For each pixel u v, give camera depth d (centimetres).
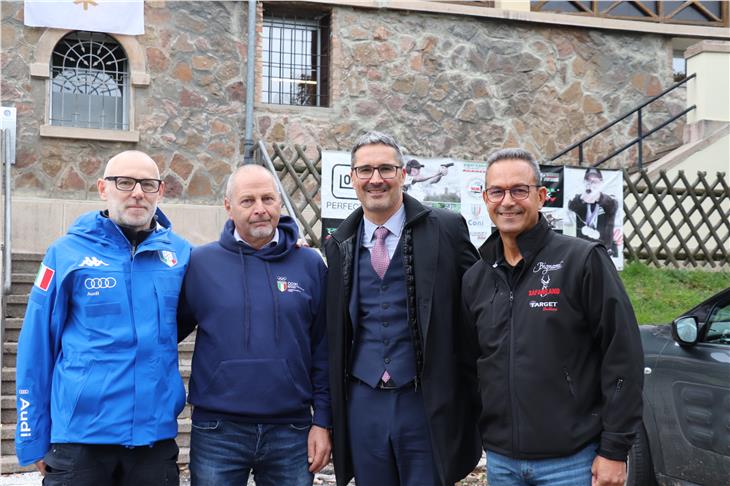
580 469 300
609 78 1126
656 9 1167
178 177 966
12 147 791
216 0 987
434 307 344
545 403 302
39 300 317
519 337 310
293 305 347
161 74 964
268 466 345
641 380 295
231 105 990
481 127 1075
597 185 941
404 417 341
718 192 1024
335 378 350
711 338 446
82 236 325
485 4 1109
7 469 544
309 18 1054
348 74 1034
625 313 297
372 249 356
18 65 912
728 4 1186
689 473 443
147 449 319
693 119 1106
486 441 322
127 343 316
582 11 1141
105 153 942
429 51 1061
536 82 1098
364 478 346
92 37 952
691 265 992
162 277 331
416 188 891
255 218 344
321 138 1021
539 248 316
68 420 308
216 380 336
